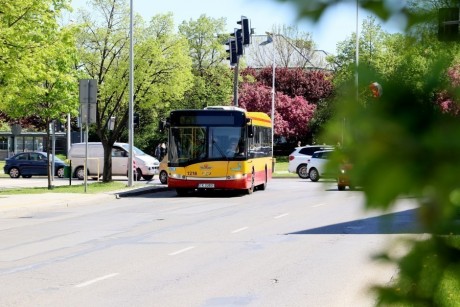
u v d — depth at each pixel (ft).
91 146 226.17
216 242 74.95
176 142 147.02
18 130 238.89
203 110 146.41
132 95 171.32
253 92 394.93
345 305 43.60
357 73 7.02
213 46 361.51
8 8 125.08
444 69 6.95
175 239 77.77
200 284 51.13
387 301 7.29
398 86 6.81
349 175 6.74
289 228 88.02
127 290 49.14
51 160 226.17
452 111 6.71
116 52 186.39
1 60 126.21
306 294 47.14
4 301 45.83
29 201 124.67
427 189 6.49
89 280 53.11
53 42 143.64
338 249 68.85
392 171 6.54
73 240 77.61
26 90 139.03
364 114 6.73
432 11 7.15
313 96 410.52
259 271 56.49
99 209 119.44
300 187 185.88
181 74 188.85
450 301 7.07
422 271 7.13
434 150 6.47
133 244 73.82
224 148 145.89
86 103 145.07
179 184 146.61
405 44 7.35
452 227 6.79
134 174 217.15
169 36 189.47
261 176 167.02
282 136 412.36
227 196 150.82
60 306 44.16
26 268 59.00
